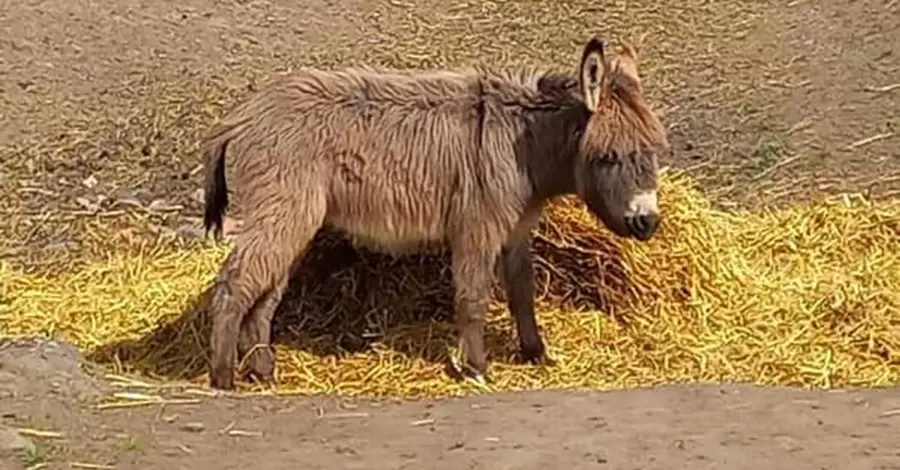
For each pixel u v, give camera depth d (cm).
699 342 589
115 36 900
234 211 665
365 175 550
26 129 798
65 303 623
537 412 486
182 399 502
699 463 443
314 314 592
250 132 545
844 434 464
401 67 888
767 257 653
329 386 557
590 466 441
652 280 605
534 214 563
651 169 546
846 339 594
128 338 593
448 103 553
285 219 543
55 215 714
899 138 776
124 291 634
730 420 476
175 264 654
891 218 669
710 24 948
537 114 552
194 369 571
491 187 550
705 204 664
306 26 943
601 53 539
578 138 547
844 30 915
